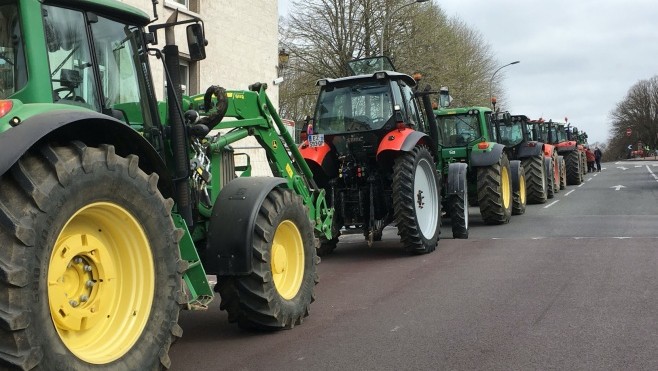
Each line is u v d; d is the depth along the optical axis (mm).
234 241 4965
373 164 9609
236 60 17547
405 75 9867
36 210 3115
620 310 5680
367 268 8469
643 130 98625
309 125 9695
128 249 3771
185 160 4770
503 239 10656
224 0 17000
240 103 6152
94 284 3639
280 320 5250
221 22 16906
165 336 3871
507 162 13578
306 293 5699
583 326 5219
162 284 3891
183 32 15414
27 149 3102
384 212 9711
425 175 9562
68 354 3248
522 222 13320
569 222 12883
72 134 3600
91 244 3574
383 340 5027
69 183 3297
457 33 38062
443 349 4746
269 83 19078
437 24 32562
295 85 31016
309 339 5145
